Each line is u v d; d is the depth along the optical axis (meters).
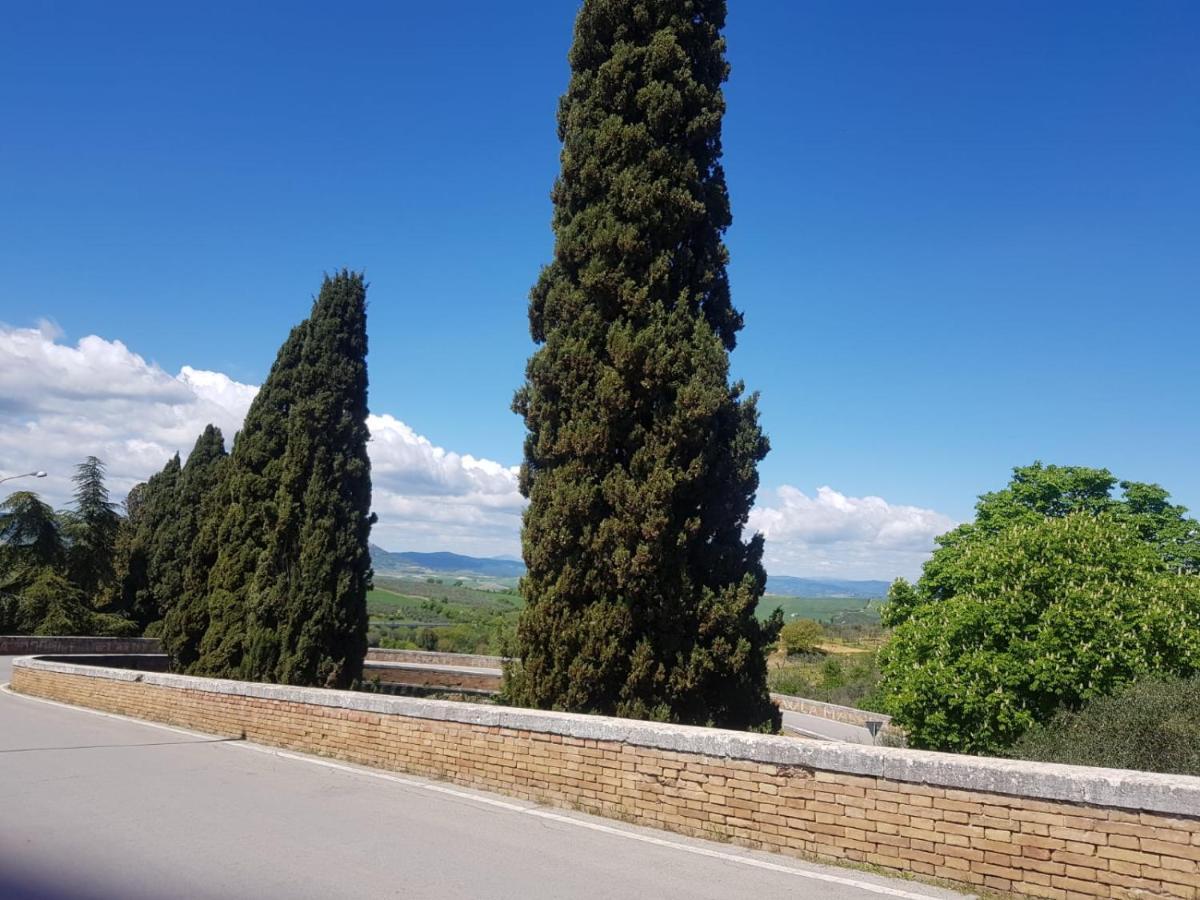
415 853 6.79
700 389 11.02
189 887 5.83
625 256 11.85
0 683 21.98
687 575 11.08
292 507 20.47
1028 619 13.13
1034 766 5.88
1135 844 5.27
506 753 9.08
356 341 21.88
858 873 6.29
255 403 24.47
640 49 12.64
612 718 8.55
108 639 35.91
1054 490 23.77
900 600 21.31
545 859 6.66
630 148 12.20
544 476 11.93
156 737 12.89
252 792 9.04
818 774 6.73
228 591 22.38
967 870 5.89
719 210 12.88
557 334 12.10
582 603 11.28
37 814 7.88
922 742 13.53
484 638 43.38
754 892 5.88
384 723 10.59
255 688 12.74
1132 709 9.55
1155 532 23.03
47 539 40.03
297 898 5.64
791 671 40.56
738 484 11.51
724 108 12.92
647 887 5.97
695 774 7.47
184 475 38.44
